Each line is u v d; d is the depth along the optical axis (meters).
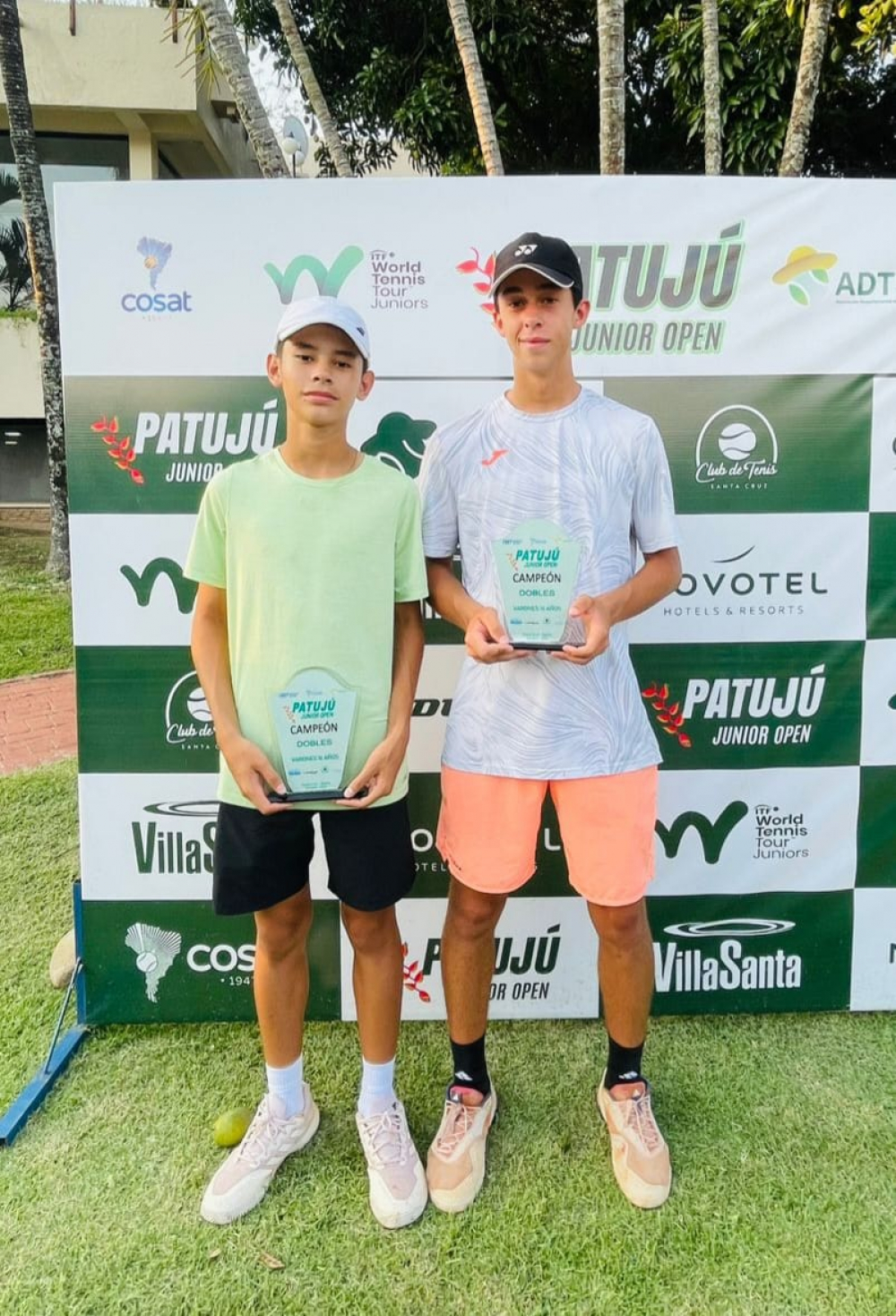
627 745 1.63
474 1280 1.51
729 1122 1.87
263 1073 2.03
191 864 2.18
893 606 2.17
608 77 3.91
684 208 2.00
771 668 2.18
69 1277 1.51
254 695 1.52
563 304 1.54
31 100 8.48
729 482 2.11
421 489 1.75
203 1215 1.63
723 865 2.25
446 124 6.86
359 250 1.98
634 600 1.59
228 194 1.96
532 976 2.27
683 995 2.29
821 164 7.49
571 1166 1.75
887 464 2.12
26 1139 1.81
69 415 2.03
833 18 5.68
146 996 2.22
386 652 1.56
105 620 2.10
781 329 2.06
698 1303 1.47
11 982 2.31
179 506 2.07
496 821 1.66
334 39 6.94
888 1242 1.58
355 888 1.58
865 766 2.23
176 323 2.00
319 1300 1.47
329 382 1.45
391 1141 1.69
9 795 3.49
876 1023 2.25
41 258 6.30
